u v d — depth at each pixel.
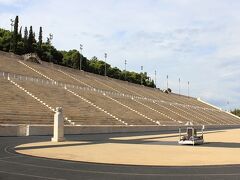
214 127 98.62
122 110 77.75
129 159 21.05
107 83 110.94
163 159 21.41
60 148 26.73
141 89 127.69
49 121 50.25
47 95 64.56
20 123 44.94
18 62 85.75
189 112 114.38
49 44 132.38
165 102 115.31
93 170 16.73
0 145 27.75
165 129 71.06
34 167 17.14
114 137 43.50
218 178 14.98
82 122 56.50
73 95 72.88
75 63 132.50
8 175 14.81
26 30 116.62
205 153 25.61
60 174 15.38
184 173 16.27
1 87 57.69
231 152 26.55
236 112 178.88
